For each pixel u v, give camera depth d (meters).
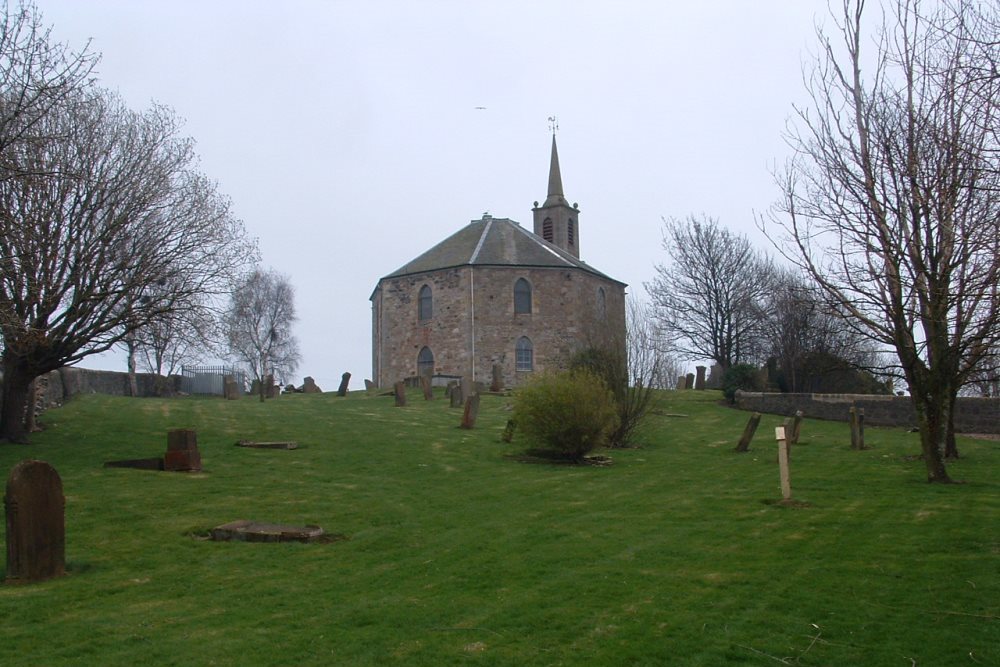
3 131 15.23
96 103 21.34
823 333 38.31
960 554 10.06
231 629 7.68
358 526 12.70
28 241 17.81
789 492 13.99
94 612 8.26
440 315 51.97
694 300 44.62
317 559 10.62
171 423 24.11
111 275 20.55
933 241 12.99
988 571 9.23
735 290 44.53
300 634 7.52
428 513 13.72
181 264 22.30
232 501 14.13
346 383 40.69
